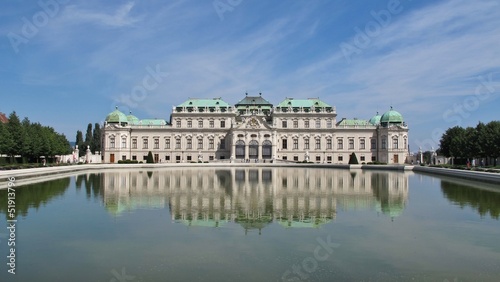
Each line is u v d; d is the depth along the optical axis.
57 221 33.72
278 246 26.53
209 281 20.69
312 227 31.89
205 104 177.00
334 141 173.12
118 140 170.50
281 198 47.34
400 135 169.00
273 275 21.53
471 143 120.88
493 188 60.06
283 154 173.00
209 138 173.75
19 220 34.16
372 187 60.88
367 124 176.00
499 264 23.31
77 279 21.09
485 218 35.66
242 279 20.97
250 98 191.25
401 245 26.89
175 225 32.38
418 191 55.47
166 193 51.75
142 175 86.81
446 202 44.88
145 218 35.03
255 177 80.75
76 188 57.50
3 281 20.80
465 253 25.28
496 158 119.69
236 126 166.75
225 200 45.47
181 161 171.75
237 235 29.25
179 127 173.62
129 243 27.08
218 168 124.50
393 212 38.44
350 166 126.12
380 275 21.64
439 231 30.69
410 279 21.11
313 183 67.19
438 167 107.12
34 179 73.19
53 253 25.03
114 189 56.44
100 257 24.30
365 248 26.23
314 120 173.50
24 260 23.81
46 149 124.50
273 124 172.38
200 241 27.67
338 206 41.69
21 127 109.56
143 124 176.62
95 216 35.91
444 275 21.66
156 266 22.80
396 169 120.00
